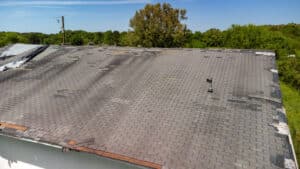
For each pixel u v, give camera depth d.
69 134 6.88
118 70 11.00
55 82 10.46
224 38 44.31
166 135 6.46
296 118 17.28
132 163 5.72
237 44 41.38
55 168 7.64
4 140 8.25
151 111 7.59
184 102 7.90
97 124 7.21
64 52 14.48
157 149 6.01
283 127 6.46
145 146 6.14
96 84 9.84
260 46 39.50
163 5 35.81
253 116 6.95
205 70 10.08
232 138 6.18
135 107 7.90
